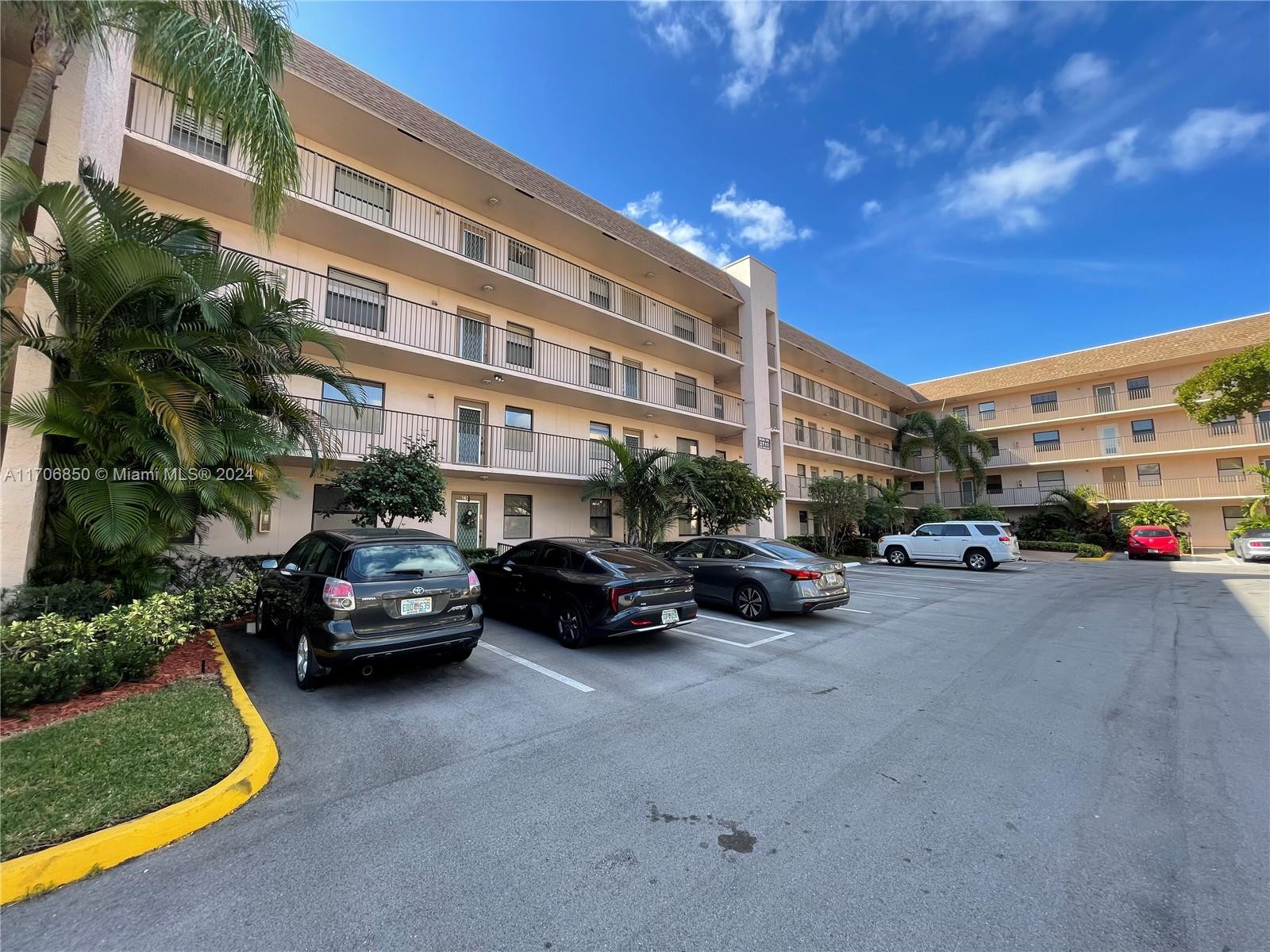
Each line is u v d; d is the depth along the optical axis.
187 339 6.10
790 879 2.63
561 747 4.20
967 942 2.24
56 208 4.99
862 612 10.23
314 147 12.19
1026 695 5.50
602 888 2.56
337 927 2.30
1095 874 2.67
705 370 22.47
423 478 10.69
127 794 3.15
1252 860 2.78
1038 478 32.91
